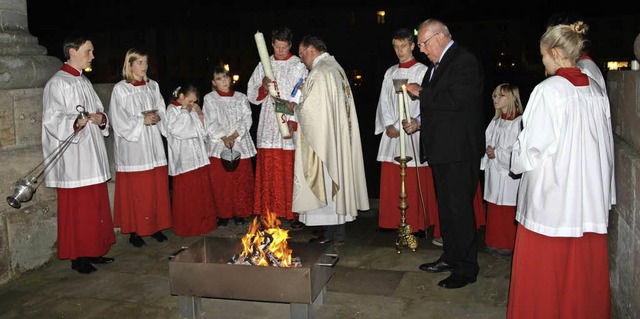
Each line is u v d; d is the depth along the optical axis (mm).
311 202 5215
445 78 4332
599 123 3279
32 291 4637
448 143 4348
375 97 39281
